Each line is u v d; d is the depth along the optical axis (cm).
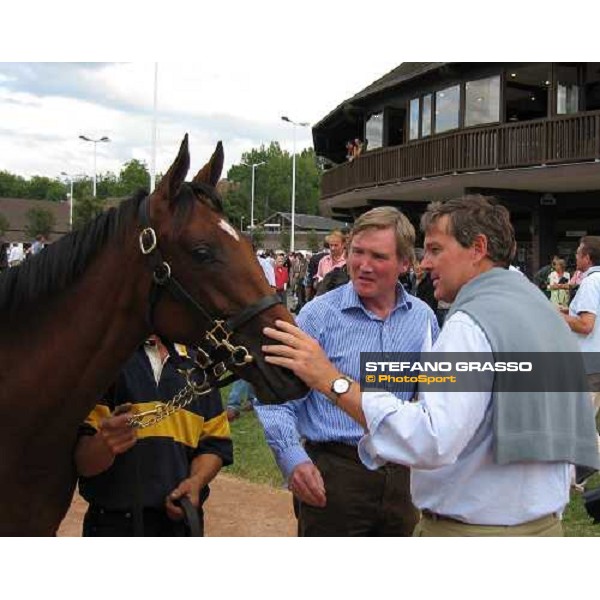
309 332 280
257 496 526
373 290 273
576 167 1445
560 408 197
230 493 532
